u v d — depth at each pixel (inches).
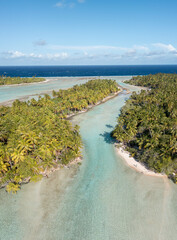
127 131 2354.8
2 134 2025.1
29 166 1672.0
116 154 2274.9
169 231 1302.9
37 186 1737.2
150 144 2006.6
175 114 2770.7
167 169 1802.4
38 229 1330.0
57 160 2055.9
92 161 2138.3
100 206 1518.2
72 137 2134.6
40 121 2471.7
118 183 1772.9
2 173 1748.3
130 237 1268.5
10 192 1656.0
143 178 1825.8
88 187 1728.6
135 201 1557.6
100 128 3105.3
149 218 1400.1
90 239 1262.3
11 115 2871.6
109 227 1341.0
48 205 1531.7
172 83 6161.4
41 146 1764.3
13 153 1646.2
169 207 1489.9
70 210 1483.8
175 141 1819.6
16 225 1357.0
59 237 1275.8
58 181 1806.1
